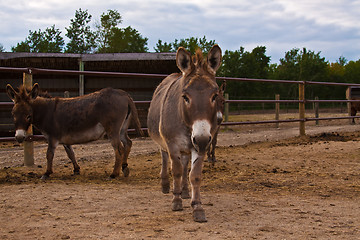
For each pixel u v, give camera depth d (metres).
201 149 3.02
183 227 3.24
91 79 15.34
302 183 5.26
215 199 4.31
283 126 16.80
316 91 68.12
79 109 6.01
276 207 3.96
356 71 73.94
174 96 3.63
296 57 73.75
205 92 3.16
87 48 52.25
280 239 2.96
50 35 55.44
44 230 3.16
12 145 11.03
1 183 5.28
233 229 3.19
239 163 7.03
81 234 3.06
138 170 6.56
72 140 6.07
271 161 7.25
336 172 6.07
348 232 3.14
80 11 52.25
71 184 5.25
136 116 6.26
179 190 3.82
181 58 3.47
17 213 3.69
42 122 5.97
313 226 3.29
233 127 15.66
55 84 15.38
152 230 3.16
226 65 59.97
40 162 7.35
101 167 6.91
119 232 3.11
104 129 6.01
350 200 4.30
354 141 9.99
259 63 63.31
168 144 3.66
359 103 17.80
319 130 13.96
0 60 13.82
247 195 4.55
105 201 4.18
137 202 4.16
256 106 44.81
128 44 53.16
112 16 51.91
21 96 5.84
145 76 8.38
